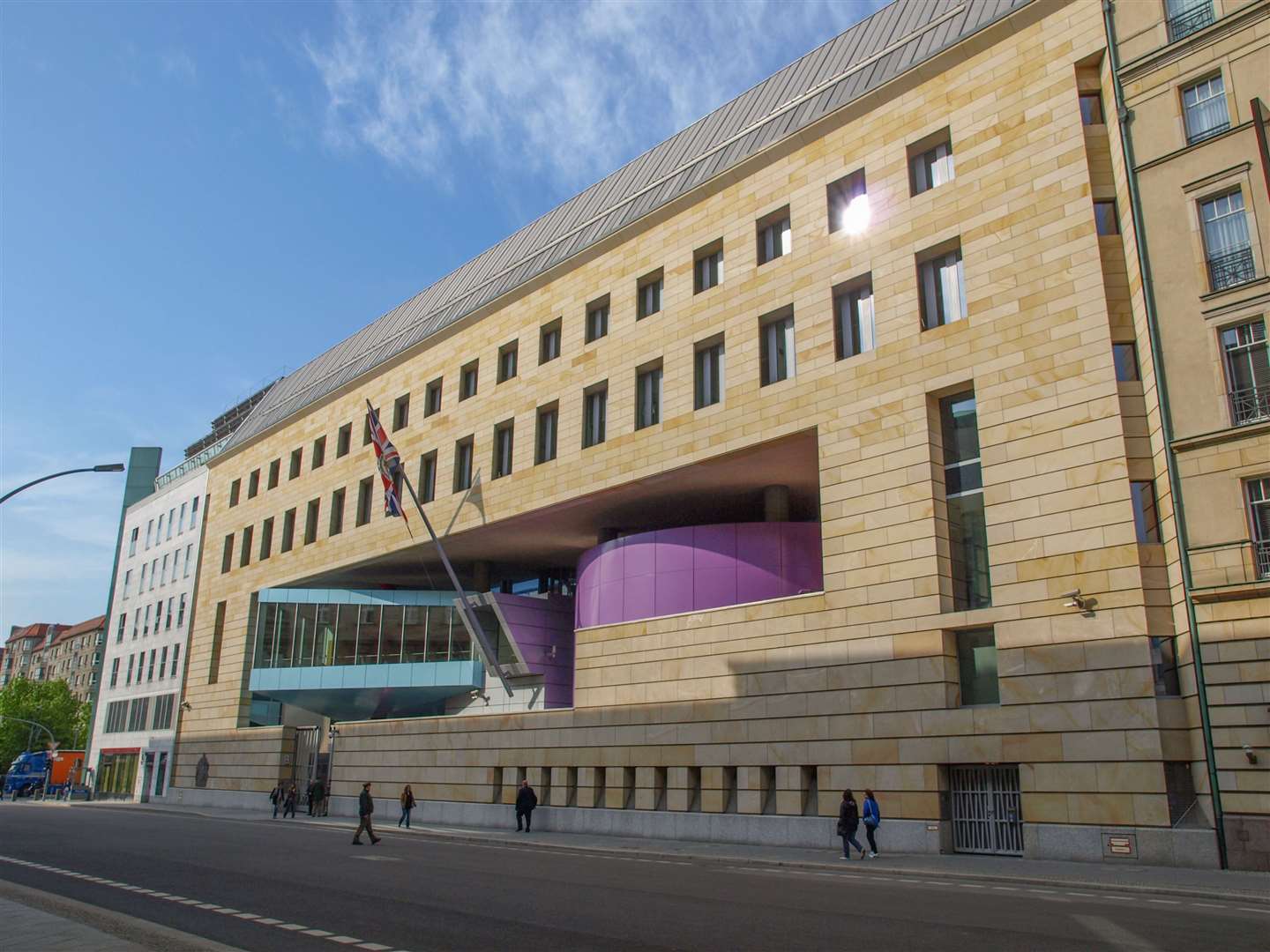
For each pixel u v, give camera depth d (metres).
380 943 11.20
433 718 42.22
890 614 26.98
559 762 35.62
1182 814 21.58
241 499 62.94
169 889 16.39
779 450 32.09
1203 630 21.53
